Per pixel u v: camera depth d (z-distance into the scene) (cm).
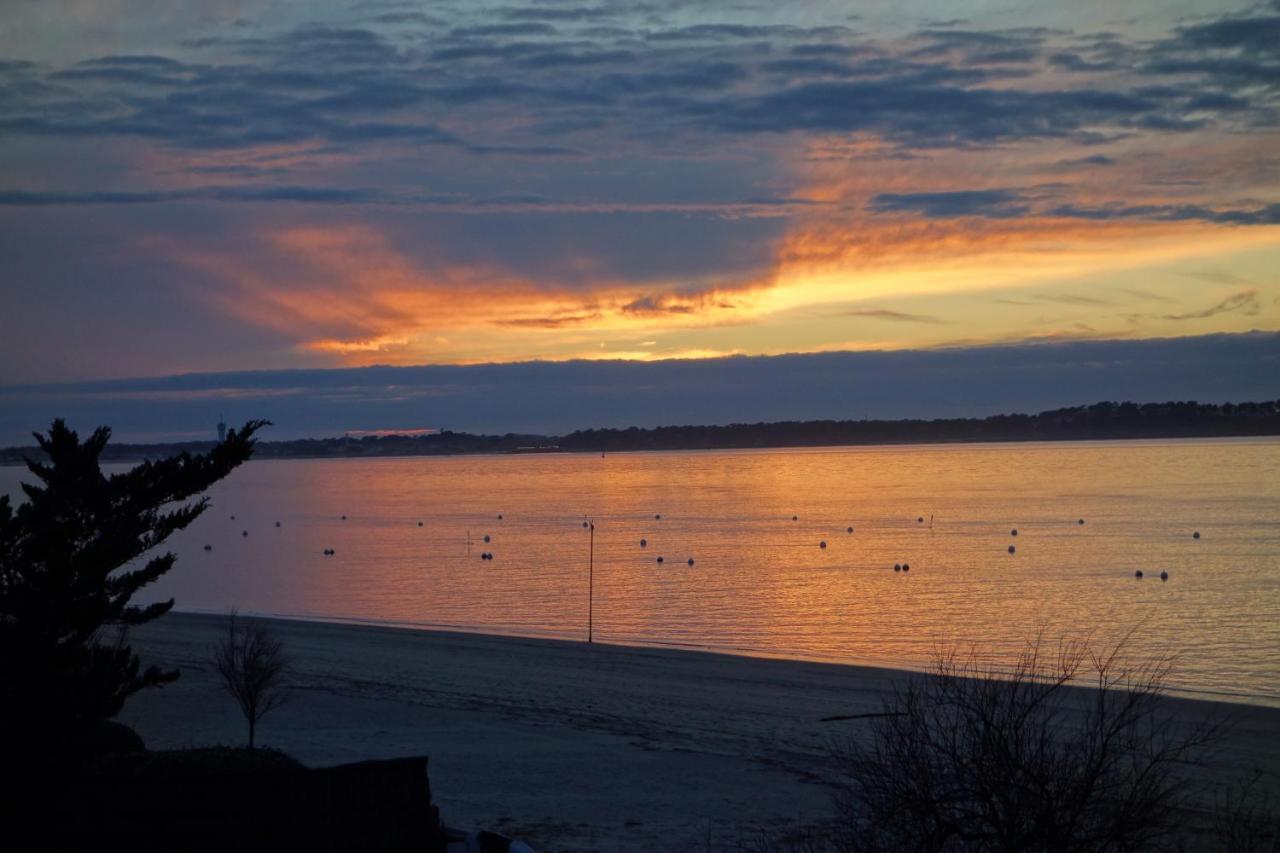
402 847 1234
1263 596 5656
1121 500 14025
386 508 16125
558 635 4647
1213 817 1292
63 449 1148
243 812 1172
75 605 1112
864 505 14375
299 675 3142
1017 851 862
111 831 1140
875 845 946
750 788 1916
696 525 11538
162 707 2527
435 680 3092
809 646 4319
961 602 5634
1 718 1091
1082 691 2302
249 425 1202
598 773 2023
